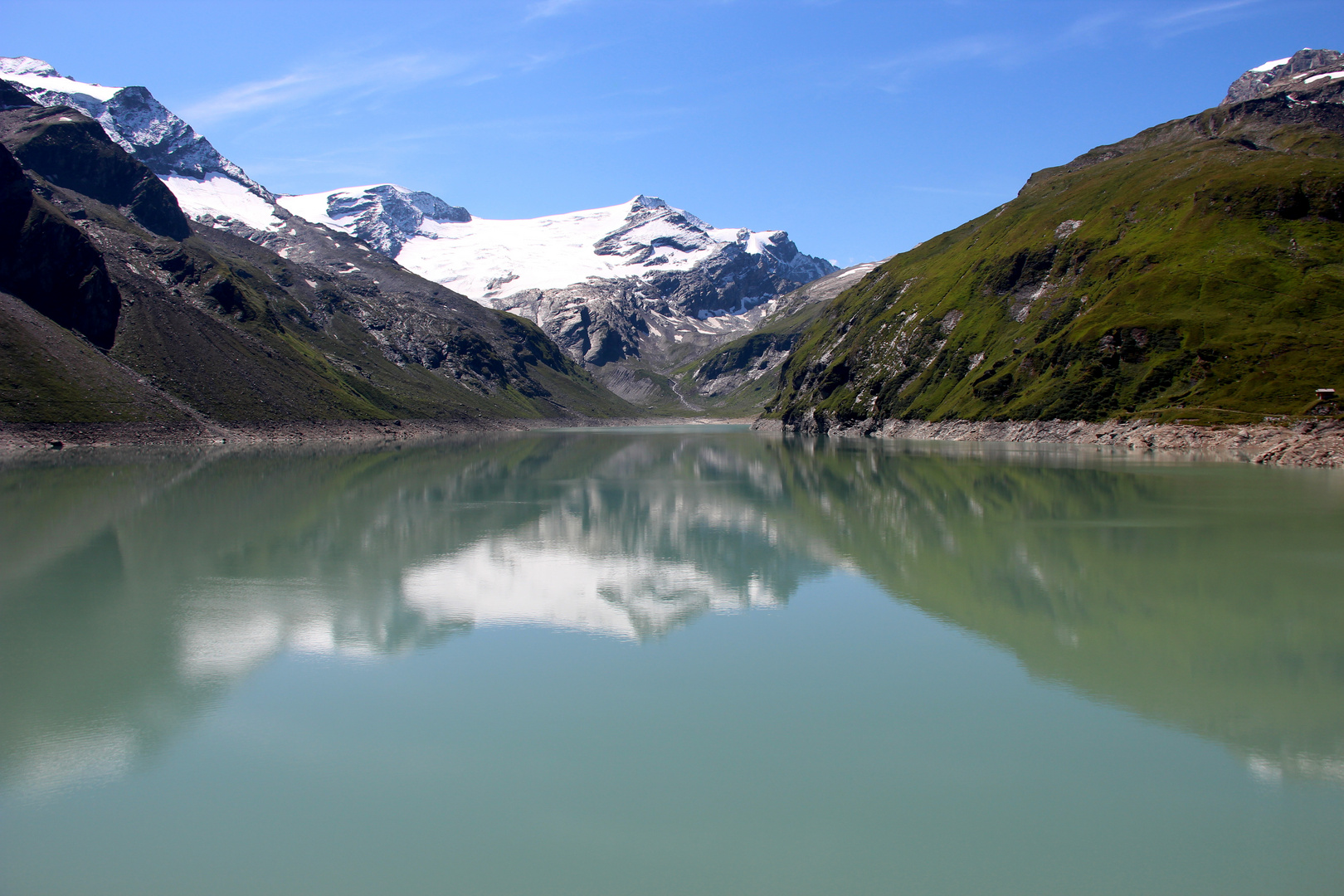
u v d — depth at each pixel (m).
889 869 17.86
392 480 94.31
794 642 32.78
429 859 18.33
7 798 20.98
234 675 29.27
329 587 41.69
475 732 24.62
